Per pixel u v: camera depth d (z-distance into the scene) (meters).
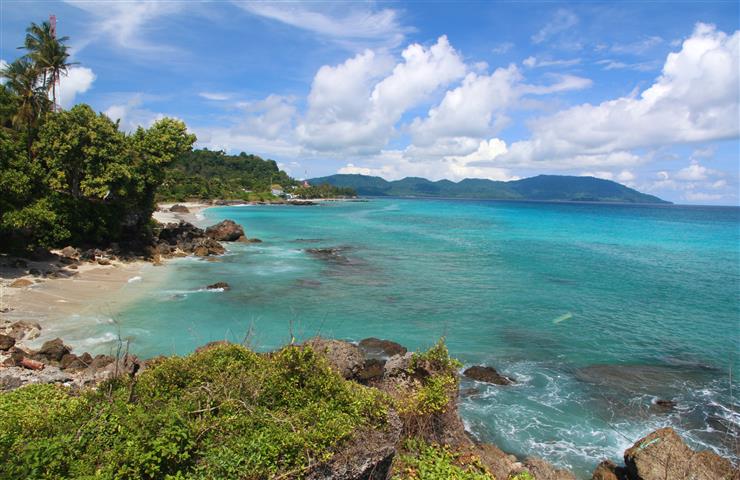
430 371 13.37
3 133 33.94
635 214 162.88
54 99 44.38
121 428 7.95
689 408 17.41
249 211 131.00
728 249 61.12
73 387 14.23
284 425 8.57
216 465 7.51
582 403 17.58
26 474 6.86
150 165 44.69
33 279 29.31
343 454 8.26
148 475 7.21
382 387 13.91
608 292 34.88
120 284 31.69
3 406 9.32
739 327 26.73
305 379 9.90
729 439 15.37
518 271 42.81
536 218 126.19
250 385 9.58
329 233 74.88
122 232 44.25
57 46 42.88
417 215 134.12
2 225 30.45
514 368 20.58
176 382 9.76
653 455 12.45
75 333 21.86
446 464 10.68
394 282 36.75
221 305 28.30
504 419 16.33
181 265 40.50
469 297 32.41
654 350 23.03
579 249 59.34
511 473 11.95
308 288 33.78
